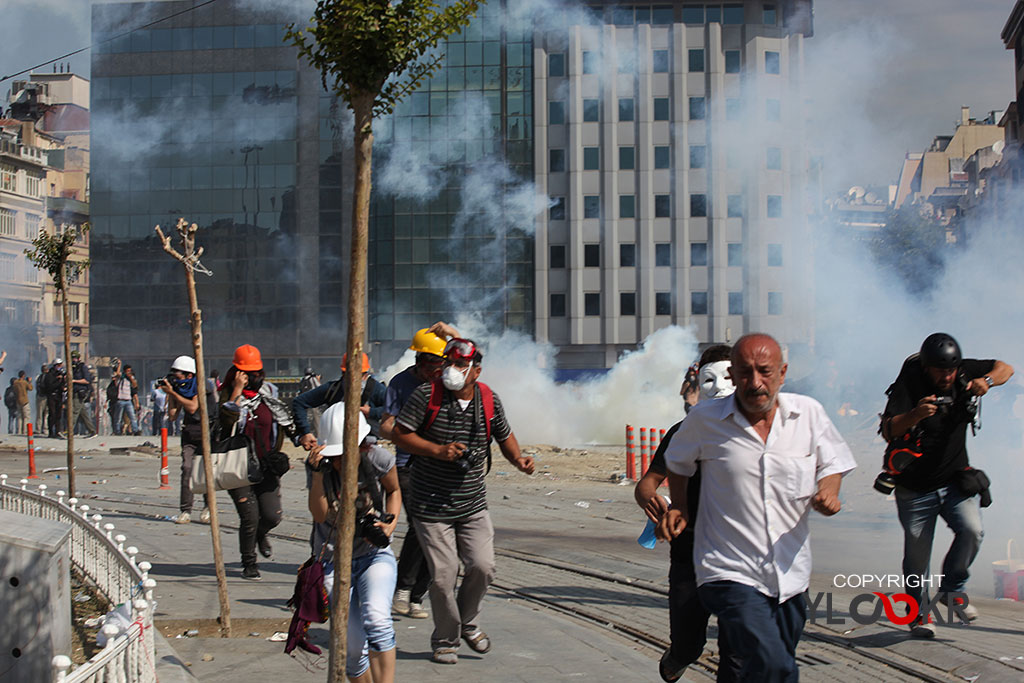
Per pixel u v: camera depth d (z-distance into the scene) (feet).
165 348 222.07
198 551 38.88
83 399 105.09
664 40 216.74
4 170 264.52
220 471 32.53
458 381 22.34
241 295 221.05
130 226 223.30
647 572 34.99
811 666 23.13
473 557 23.22
